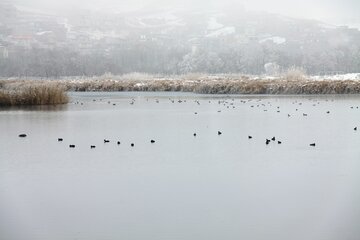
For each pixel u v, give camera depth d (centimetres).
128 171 1675
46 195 1387
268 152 2006
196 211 1232
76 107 4350
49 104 4697
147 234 1085
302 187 1435
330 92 6162
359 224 1130
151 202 1306
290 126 2853
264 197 1340
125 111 3953
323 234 1074
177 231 1099
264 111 3831
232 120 3203
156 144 2242
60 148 2155
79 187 1468
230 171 1653
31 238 1073
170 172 1650
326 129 2703
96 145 2231
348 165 1733
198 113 3731
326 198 1325
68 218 1193
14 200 1343
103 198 1349
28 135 2562
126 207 1269
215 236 1070
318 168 1689
